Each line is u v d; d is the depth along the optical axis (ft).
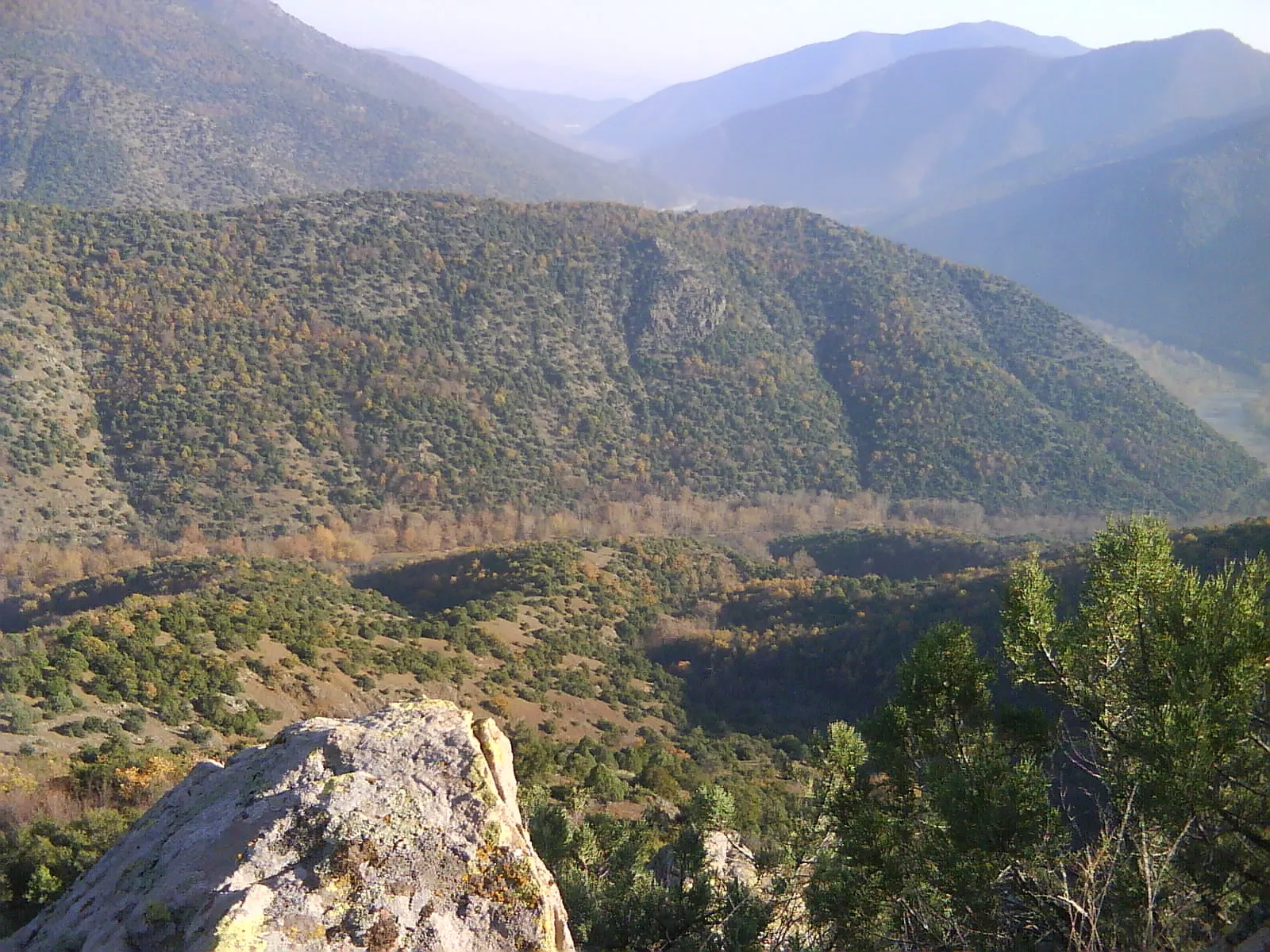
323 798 15.21
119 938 13.38
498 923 14.08
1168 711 22.70
